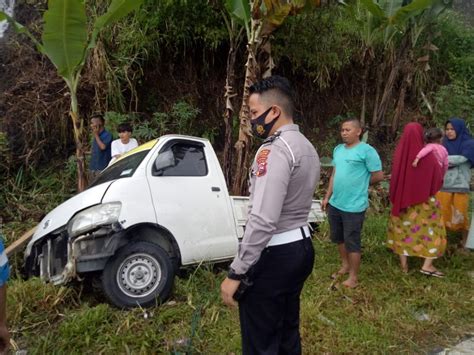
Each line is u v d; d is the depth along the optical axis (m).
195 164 4.09
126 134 5.46
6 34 7.11
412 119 8.38
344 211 3.84
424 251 4.13
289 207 1.95
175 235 3.74
